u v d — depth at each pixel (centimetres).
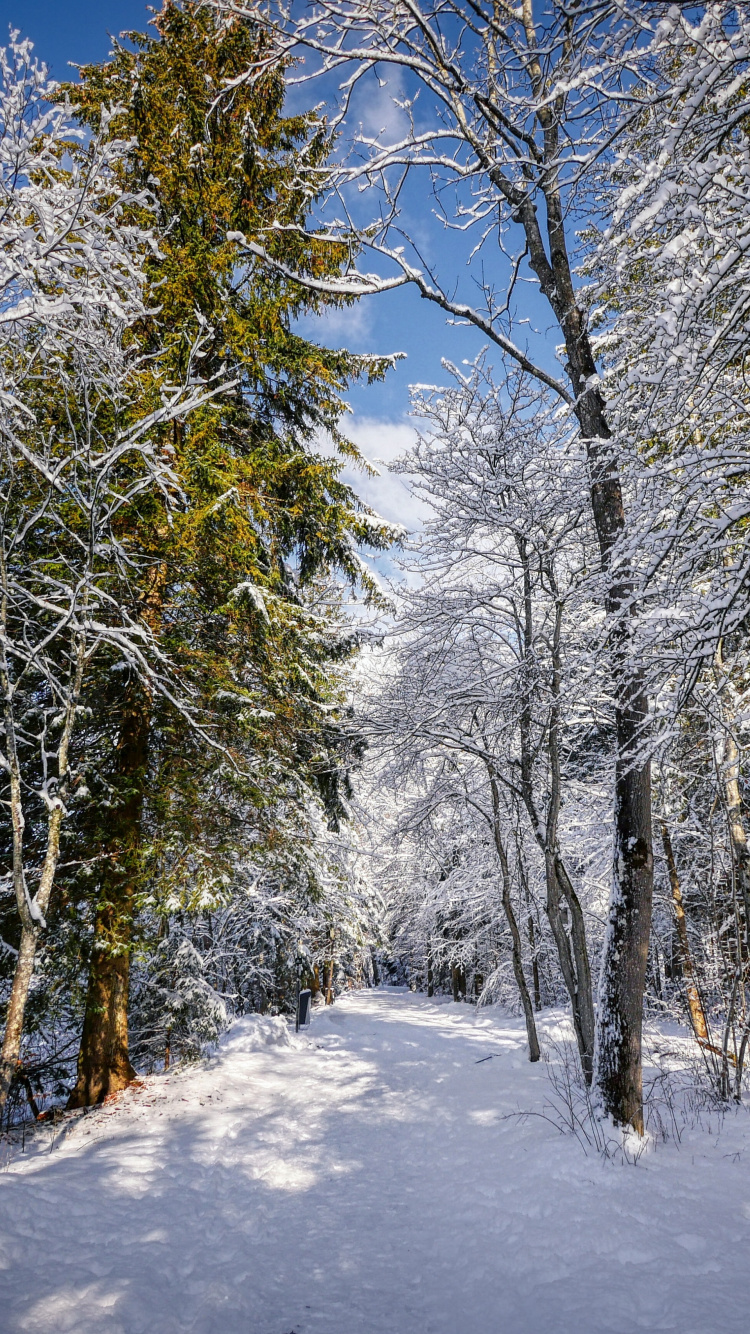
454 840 1734
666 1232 423
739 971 766
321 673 1081
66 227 566
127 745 927
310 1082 932
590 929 1446
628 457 546
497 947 1959
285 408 1145
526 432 902
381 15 454
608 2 345
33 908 519
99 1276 410
